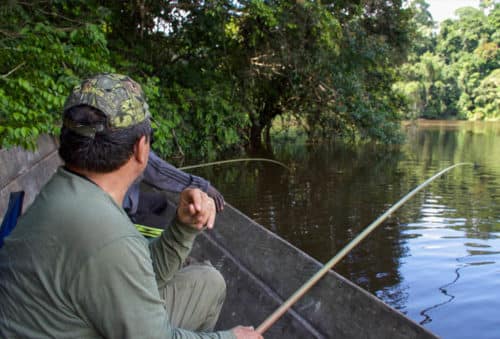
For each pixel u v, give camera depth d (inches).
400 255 199.9
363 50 468.8
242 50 436.1
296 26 390.0
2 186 115.6
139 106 45.6
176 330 46.1
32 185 146.9
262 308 92.0
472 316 146.6
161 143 343.6
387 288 167.3
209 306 62.2
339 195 316.8
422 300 157.9
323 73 481.7
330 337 77.5
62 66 231.3
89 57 243.0
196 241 132.3
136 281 41.0
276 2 391.5
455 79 1813.5
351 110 512.1
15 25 193.2
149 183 99.0
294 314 84.7
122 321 40.4
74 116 43.1
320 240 220.5
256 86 538.0
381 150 603.8
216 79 448.5
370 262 192.2
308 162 482.3
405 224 246.2
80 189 42.3
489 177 392.8
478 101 1766.7
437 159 519.5
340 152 573.0
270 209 277.0
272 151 576.1
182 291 59.9
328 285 81.6
